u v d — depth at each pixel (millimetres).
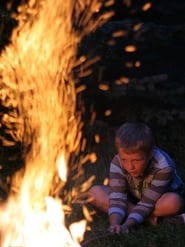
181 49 8883
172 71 8789
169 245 5168
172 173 5586
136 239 5215
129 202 5715
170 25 9156
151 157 5504
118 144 5383
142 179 5551
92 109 8078
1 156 7062
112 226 5363
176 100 8461
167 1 9352
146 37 8789
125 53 8570
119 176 5617
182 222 5512
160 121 8203
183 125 8258
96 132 7863
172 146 7941
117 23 8500
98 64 8180
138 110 8242
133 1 9164
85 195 6320
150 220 5586
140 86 8336
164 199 5492
